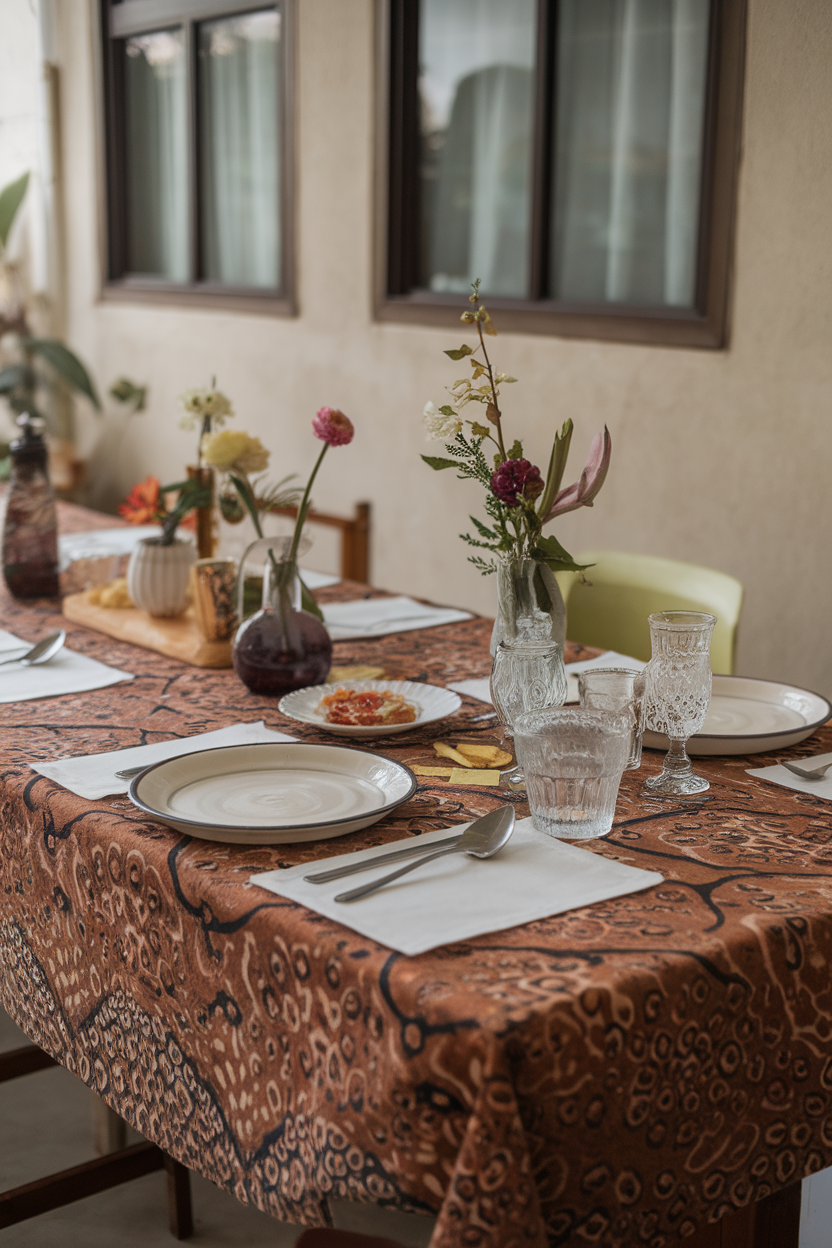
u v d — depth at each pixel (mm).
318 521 3047
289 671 1729
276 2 3969
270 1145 1051
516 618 1465
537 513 1507
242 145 4309
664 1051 956
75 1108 2125
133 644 2059
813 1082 1064
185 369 4586
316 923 1024
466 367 3535
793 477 2807
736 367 2887
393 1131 920
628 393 3139
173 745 1514
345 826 1188
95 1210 1854
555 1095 898
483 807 1321
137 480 4922
